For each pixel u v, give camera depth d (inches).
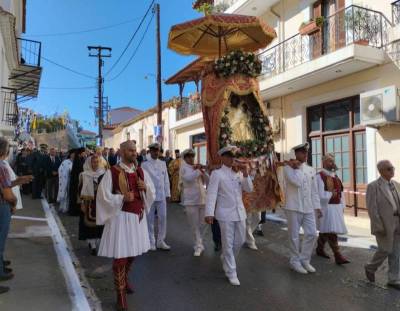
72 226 383.2
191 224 295.9
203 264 267.1
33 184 555.2
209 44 382.0
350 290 216.1
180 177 303.7
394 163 402.6
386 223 214.4
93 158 288.7
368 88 431.5
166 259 280.1
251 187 253.3
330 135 497.7
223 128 297.7
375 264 224.4
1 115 479.2
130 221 185.3
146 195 195.8
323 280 233.6
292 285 224.2
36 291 199.2
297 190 249.3
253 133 318.7
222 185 230.8
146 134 1190.3
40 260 253.9
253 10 615.5
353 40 428.1
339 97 475.5
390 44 404.2
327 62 430.3
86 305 183.2
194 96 829.8
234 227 232.8
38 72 641.6
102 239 186.1
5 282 210.7
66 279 219.0
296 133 546.3
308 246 251.1
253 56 312.5
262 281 231.1
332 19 468.4
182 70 803.4
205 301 198.8
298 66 473.4
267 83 528.1
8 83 626.8
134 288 218.7
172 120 984.3
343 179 477.7
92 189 279.9
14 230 340.8
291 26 562.9
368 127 431.5
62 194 460.4
